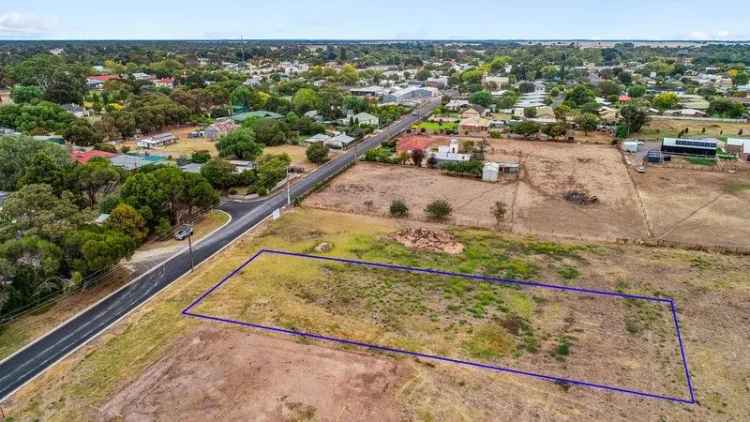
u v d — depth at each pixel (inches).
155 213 2213.3
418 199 2746.1
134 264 1934.1
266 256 1988.2
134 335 1443.2
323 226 2335.1
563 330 1471.5
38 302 1594.5
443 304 1612.9
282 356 1327.5
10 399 1184.8
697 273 1841.8
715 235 2222.0
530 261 1946.4
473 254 2009.1
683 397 1189.7
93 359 1331.2
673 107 6072.8
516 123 4869.6
